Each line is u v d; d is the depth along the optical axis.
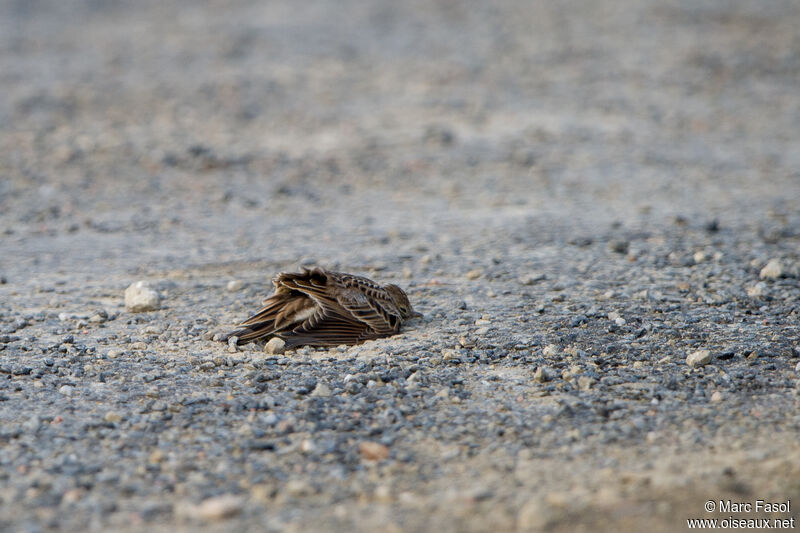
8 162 65.25
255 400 26.25
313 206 55.25
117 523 19.86
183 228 49.84
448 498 20.80
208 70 98.81
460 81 93.75
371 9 135.25
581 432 24.02
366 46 110.88
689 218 50.38
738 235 46.19
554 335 31.31
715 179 61.91
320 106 84.19
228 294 37.38
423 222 50.84
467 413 25.34
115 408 25.86
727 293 35.72
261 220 51.75
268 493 21.06
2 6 138.50
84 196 57.25
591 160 67.31
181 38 116.69
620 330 31.66
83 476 21.89
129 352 30.45
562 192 58.44
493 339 31.03
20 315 34.59
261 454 23.06
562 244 44.94
